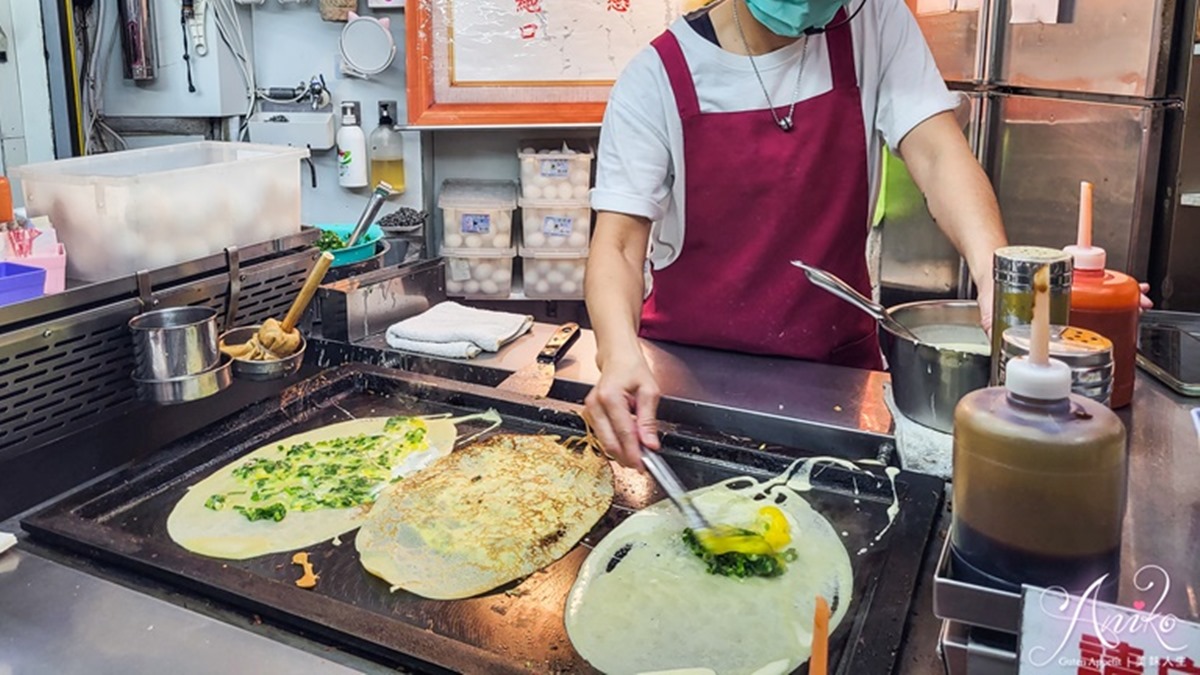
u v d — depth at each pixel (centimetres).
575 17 297
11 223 138
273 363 147
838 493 121
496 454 134
